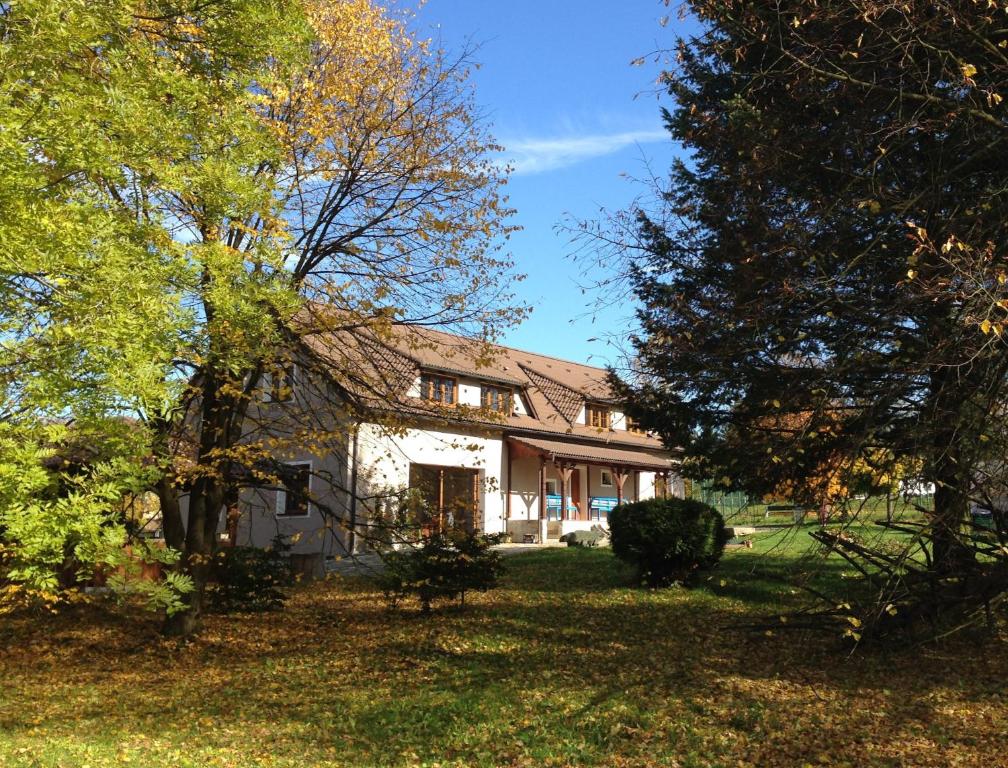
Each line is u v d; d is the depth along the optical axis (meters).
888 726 7.45
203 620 14.25
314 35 7.79
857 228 8.47
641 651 10.99
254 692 10.08
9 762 6.38
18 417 4.84
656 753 7.07
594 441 31.39
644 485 35.50
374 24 12.63
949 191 7.96
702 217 10.29
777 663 10.00
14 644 13.14
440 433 25.48
